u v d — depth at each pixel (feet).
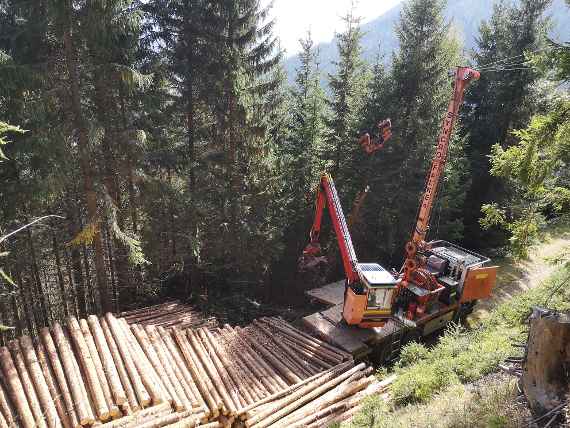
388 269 75.92
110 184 49.93
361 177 69.10
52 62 39.58
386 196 67.92
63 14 36.24
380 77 69.00
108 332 36.91
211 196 59.06
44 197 42.11
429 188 44.93
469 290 53.16
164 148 52.47
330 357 43.42
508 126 81.10
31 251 48.34
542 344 22.17
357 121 67.21
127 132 43.80
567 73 26.43
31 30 38.50
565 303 40.52
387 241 70.38
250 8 52.90
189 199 54.60
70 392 31.35
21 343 33.78
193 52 53.57
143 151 46.39
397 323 48.49
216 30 52.95
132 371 33.83
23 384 31.07
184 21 51.78
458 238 77.77
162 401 32.45
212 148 58.90
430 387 32.58
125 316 50.60
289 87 82.48
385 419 29.53
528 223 33.86
